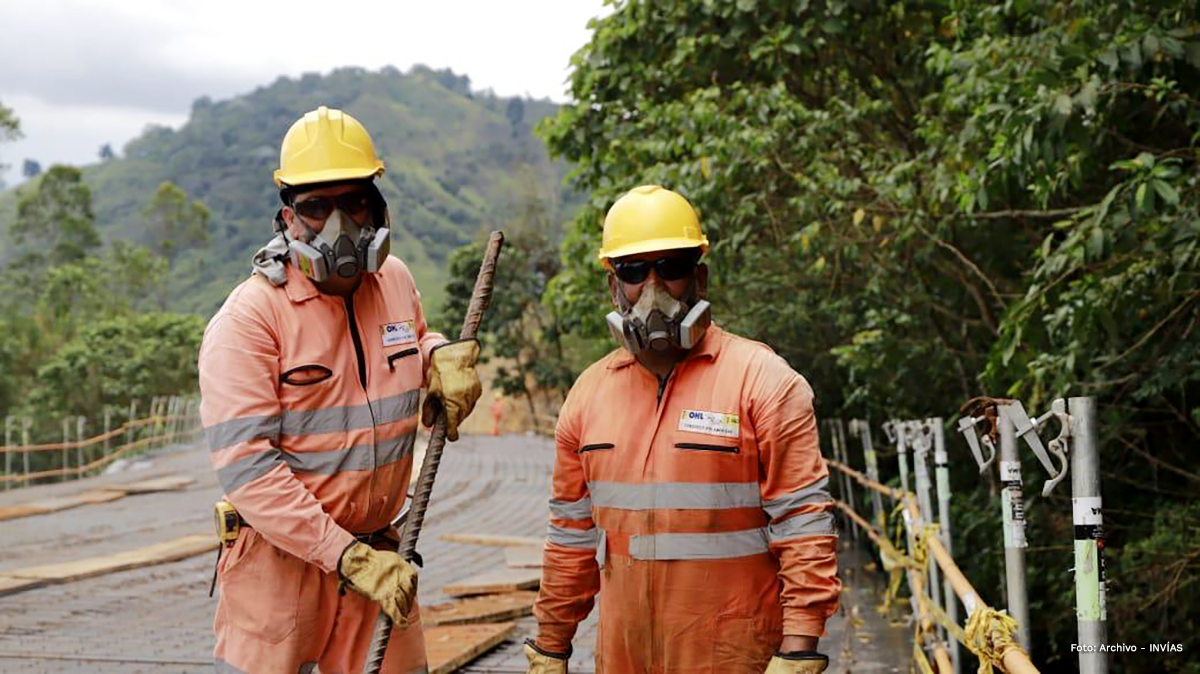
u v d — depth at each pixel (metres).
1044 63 5.60
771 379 2.91
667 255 2.88
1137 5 5.60
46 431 37.59
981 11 7.48
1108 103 5.61
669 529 2.91
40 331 45.59
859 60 9.73
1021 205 7.87
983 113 6.34
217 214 153.50
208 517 14.81
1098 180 7.21
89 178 189.00
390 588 3.05
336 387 3.24
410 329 3.43
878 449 11.44
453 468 22.91
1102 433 6.54
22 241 64.75
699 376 2.96
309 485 3.22
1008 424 3.08
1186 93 5.88
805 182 8.32
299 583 3.22
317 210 3.13
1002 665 2.87
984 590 7.89
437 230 142.25
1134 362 6.50
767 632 2.92
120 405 39.69
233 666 3.20
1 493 17.70
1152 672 6.32
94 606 8.49
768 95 8.80
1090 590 2.46
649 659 2.96
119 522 14.32
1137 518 7.14
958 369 8.90
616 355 3.10
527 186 46.97
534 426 44.44
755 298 10.80
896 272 8.79
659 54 10.24
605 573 3.02
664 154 9.34
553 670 3.23
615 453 2.98
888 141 9.93
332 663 3.30
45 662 6.43
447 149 195.25
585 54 10.59
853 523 11.15
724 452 2.89
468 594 8.58
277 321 3.21
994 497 7.60
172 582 9.69
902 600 7.55
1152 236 5.46
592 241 10.47
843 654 6.41
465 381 3.24
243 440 3.10
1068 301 5.74
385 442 3.31
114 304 53.25
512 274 44.47
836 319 10.57
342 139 3.15
